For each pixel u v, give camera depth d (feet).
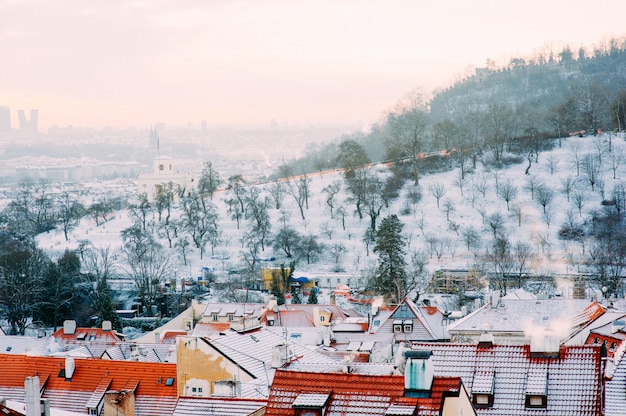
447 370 423.23
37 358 565.94
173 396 520.01
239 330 603.26
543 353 420.36
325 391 344.69
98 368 549.13
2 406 325.42
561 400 403.95
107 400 487.61
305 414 338.34
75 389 545.03
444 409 329.52
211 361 507.30
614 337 641.81
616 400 400.47
